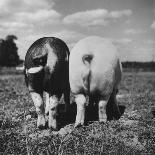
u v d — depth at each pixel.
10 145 1.97
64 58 2.24
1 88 5.00
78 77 2.25
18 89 4.85
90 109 2.91
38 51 2.19
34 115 2.77
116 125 2.43
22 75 10.22
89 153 1.86
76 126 2.34
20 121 2.60
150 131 2.32
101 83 2.28
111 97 2.72
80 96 2.33
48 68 2.17
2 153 1.86
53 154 1.83
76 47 2.32
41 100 2.27
